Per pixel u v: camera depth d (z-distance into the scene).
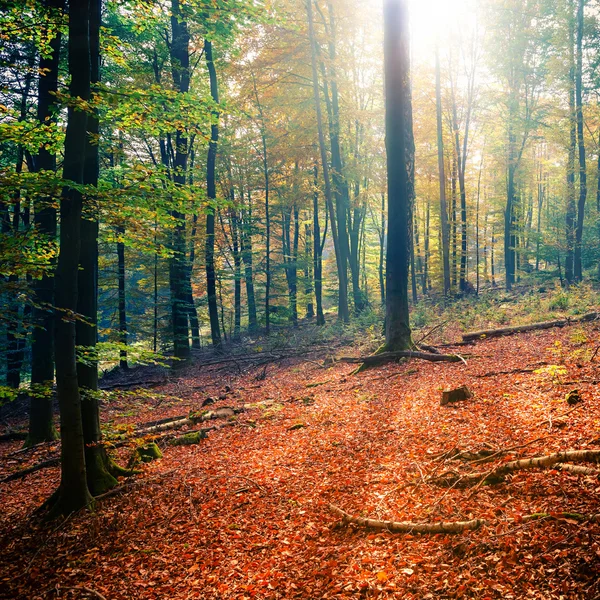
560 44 23.42
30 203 7.55
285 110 25.88
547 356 11.05
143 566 6.38
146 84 18.58
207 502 7.85
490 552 4.73
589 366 9.39
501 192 32.09
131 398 16.73
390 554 5.33
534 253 28.44
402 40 13.95
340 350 18.48
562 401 8.00
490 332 14.55
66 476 8.01
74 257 7.28
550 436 6.78
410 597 4.55
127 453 11.11
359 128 27.44
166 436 11.70
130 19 10.48
